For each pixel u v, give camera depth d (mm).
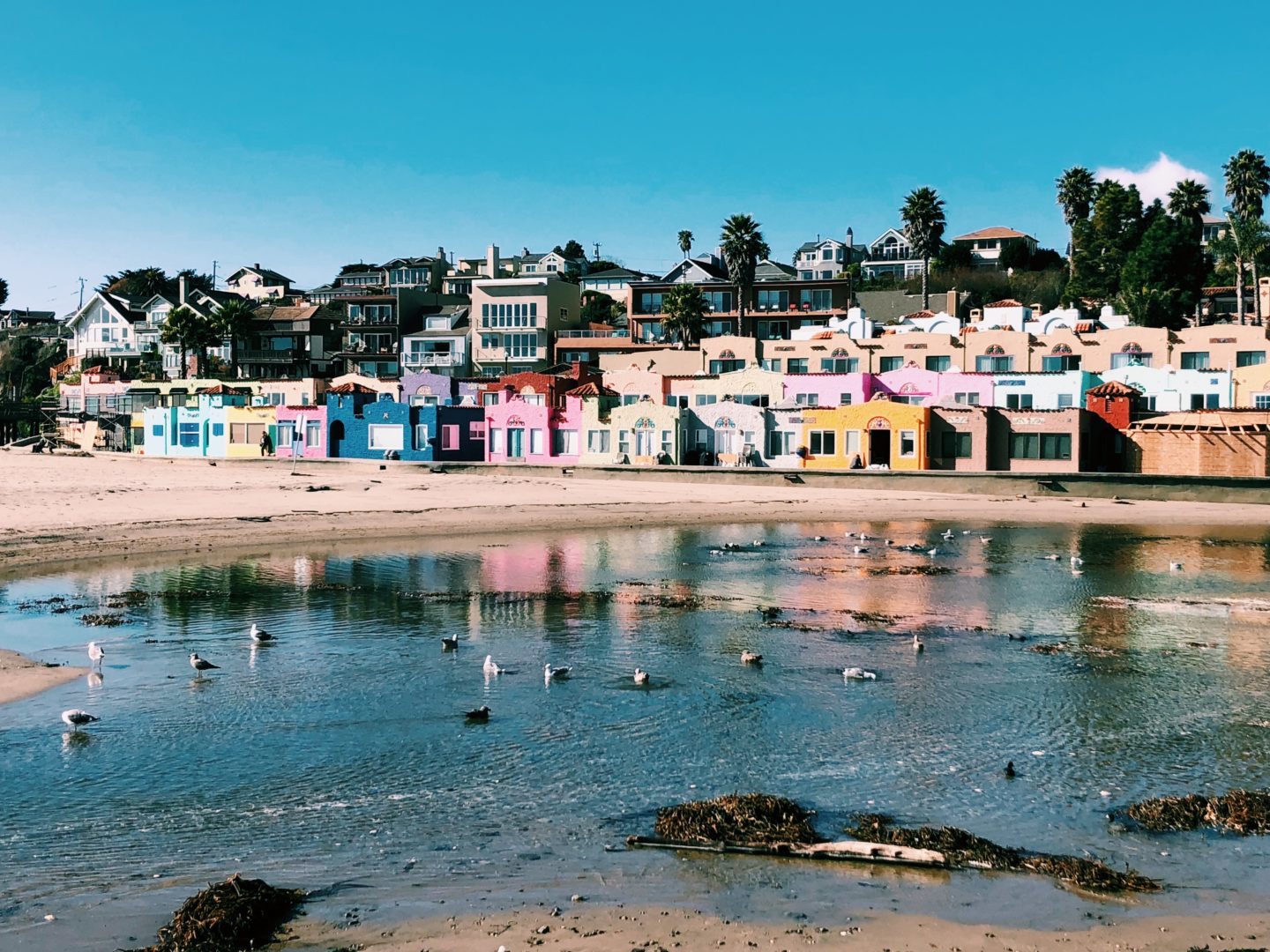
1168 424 69062
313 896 12734
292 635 27703
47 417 123000
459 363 116750
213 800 16062
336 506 56406
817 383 79250
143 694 21922
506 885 13078
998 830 15102
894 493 66438
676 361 93000
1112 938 11719
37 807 15773
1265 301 102562
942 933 11766
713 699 21719
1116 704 21484
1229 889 13156
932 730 19734
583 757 18125
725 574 38062
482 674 23688
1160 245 107688
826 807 15898
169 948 11398
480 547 44688
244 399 94500
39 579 35594
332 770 17453
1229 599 33531
